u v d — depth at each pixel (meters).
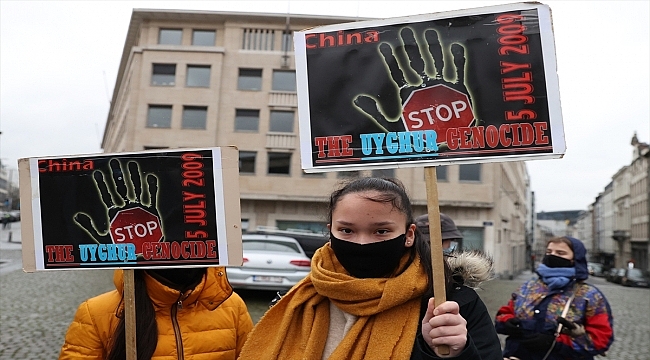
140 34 27.84
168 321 2.12
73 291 10.61
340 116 1.77
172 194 2.06
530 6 1.72
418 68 1.75
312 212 25.64
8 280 12.19
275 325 1.83
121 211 2.09
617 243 74.62
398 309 1.63
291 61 26.55
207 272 2.18
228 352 2.20
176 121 25.72
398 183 1.85
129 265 2.06
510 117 1.69
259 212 25.83
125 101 33.62
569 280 3.05
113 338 2.05
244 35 26.88
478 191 24.16
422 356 1.50
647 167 56.28
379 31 1.78
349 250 1.68
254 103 26.14
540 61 1.69
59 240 2.13
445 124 1.72
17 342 6.42
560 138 1.66
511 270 34.31
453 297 1.66
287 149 25.72
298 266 9.00
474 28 1.74
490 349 1.58
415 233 1.78
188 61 26.14
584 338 2.93
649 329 10.11
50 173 2.15
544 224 176.12
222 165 2.04
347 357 1.60
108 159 2.11
